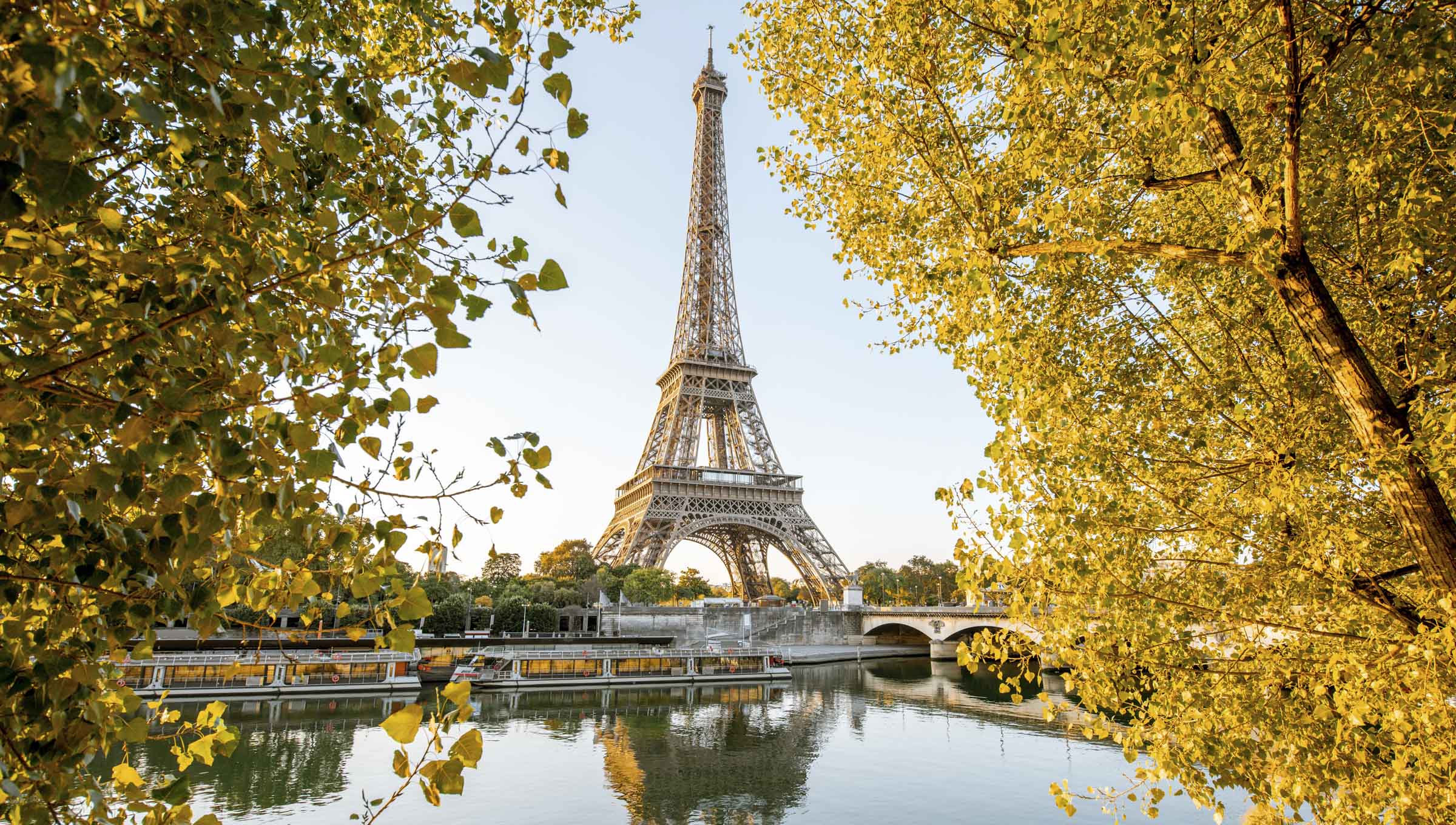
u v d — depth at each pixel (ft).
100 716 14.16
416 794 130.00
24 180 10.62
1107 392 41.19
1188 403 37.65
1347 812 28.91
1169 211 44.47
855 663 368.27
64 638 14.44
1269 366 38.01
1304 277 27.94
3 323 15.25
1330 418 35.65
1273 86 28.89
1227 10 26.73
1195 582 35.37
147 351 12.80
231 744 19.15
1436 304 31.94
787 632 400.06
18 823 12.28
